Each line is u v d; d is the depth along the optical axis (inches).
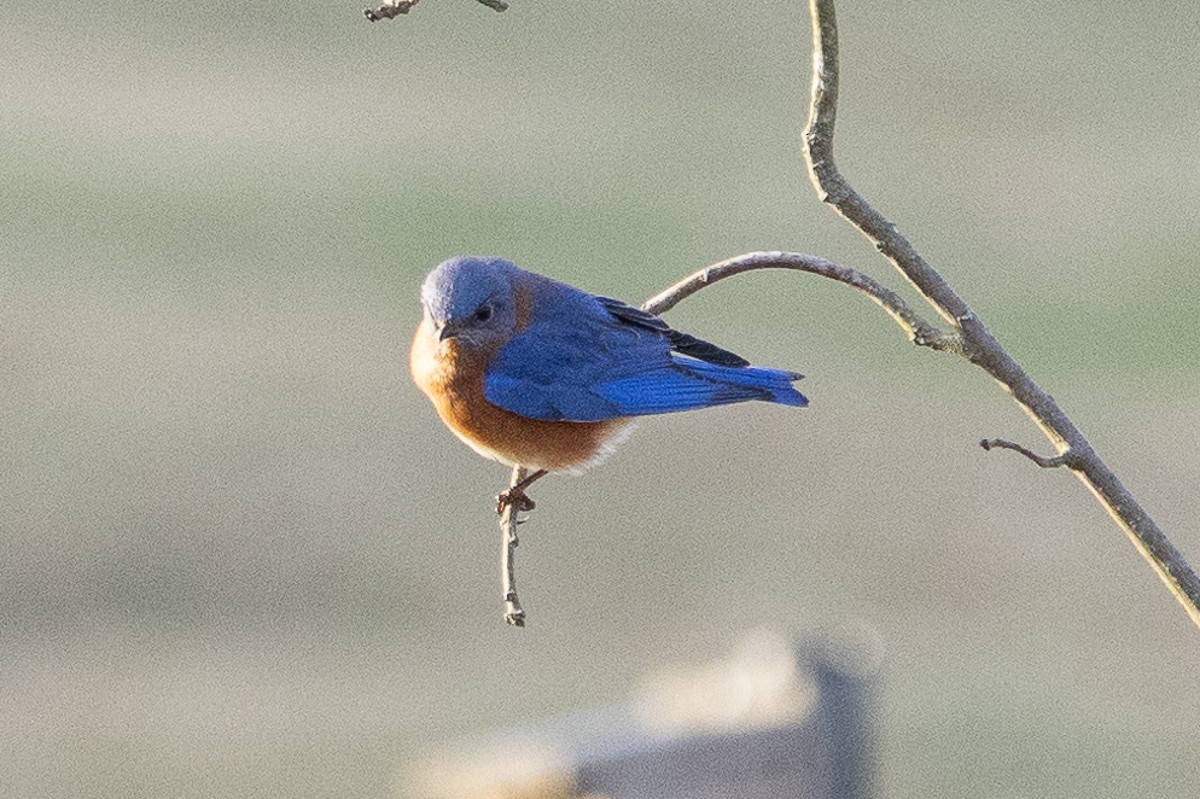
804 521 749.3
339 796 574.6
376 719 621.3
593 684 639.1
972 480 778.2
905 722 627.2
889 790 593.9
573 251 968.9
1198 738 615.5
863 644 422.0
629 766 318.7
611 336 327.3
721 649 661.9
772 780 321.7
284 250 941.2
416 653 665.0
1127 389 844.0
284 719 621.0
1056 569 722.2
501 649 669.9
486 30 1370.6
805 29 1392.7
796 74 1309.1
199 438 756.0
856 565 723.4
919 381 855.7
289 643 667.4
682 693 341.7
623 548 731.4
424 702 631.8
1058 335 898.1
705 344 335.0
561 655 662.5
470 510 735.1
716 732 320.5
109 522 711.1
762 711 327.3
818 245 992.9
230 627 676.7
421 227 978.7
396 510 727.7
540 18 1400.1
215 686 644.7
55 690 638.5
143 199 987.3
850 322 908.0
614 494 765.3
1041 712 627.5
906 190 1098.1
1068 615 692.7
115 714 623.5
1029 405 228.4
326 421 772.6
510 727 611.5
